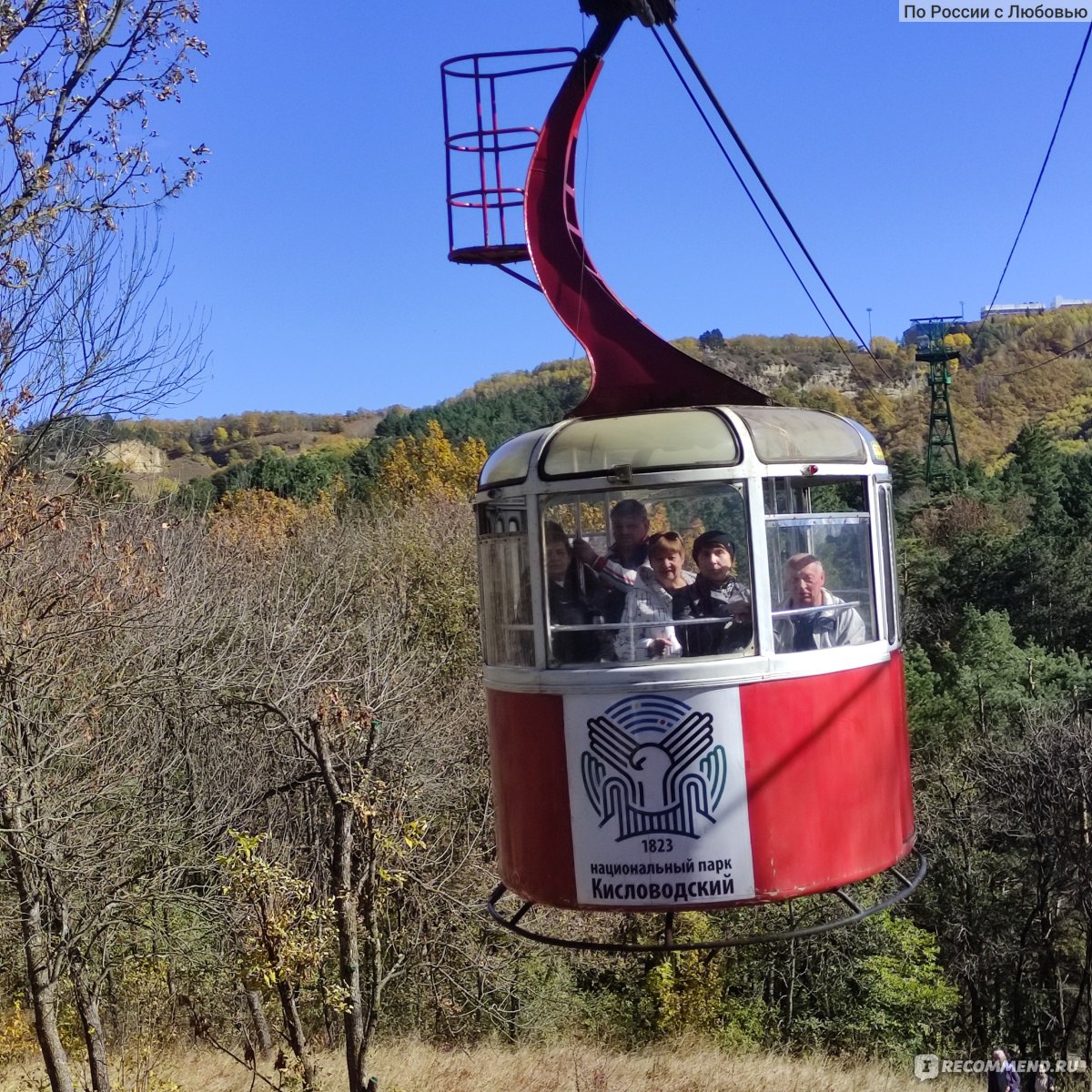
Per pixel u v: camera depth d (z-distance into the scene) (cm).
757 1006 2502
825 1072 2178
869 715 662
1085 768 2550
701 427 636
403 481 5306
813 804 629
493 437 5891
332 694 1612
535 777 650
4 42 1141
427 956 2125
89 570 1408
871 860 651
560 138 732
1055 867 2691
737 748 618
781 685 626
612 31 732
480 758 2470
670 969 2472
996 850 2916
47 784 1369
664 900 616
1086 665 3675
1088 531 5028
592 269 720
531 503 646
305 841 1997
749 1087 2031
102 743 1527
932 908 2836
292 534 3953
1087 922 2678
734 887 615
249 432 12175
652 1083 2014
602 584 643
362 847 1569
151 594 1467
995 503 5503
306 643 2178
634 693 623
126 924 1581
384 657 2255
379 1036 2156
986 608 4569
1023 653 3653
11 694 1335
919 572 4650
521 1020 2311
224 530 3384
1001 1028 2672
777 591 632
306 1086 1465
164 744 1845
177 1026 2050
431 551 3353
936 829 2817
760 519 624
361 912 1783
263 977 1430
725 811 616
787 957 2573
